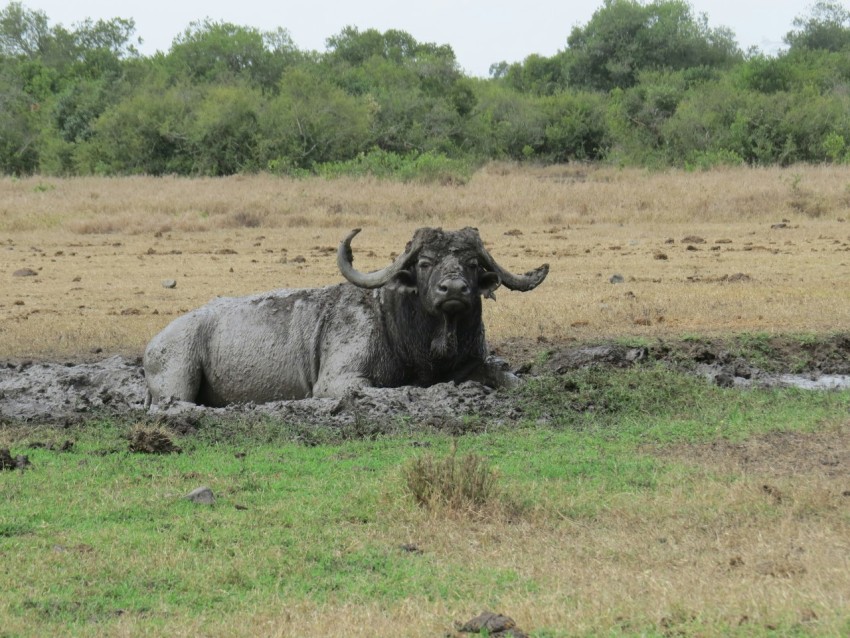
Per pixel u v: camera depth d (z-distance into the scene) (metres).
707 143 171.75
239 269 74.25
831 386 40.34
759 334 47.28
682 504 25.89
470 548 23.30
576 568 21.78
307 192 120.94
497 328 51.41
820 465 29.41
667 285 63.97
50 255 84.00
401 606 19.83
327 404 36.59
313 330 39.03
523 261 76.25
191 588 21.25
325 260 78.25
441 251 36.78
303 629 18.92
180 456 31.39
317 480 28.53
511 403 36.50
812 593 19.48
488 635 18.30
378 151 156.62
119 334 52.28
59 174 181.12
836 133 166.12
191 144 174.00
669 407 36.25
